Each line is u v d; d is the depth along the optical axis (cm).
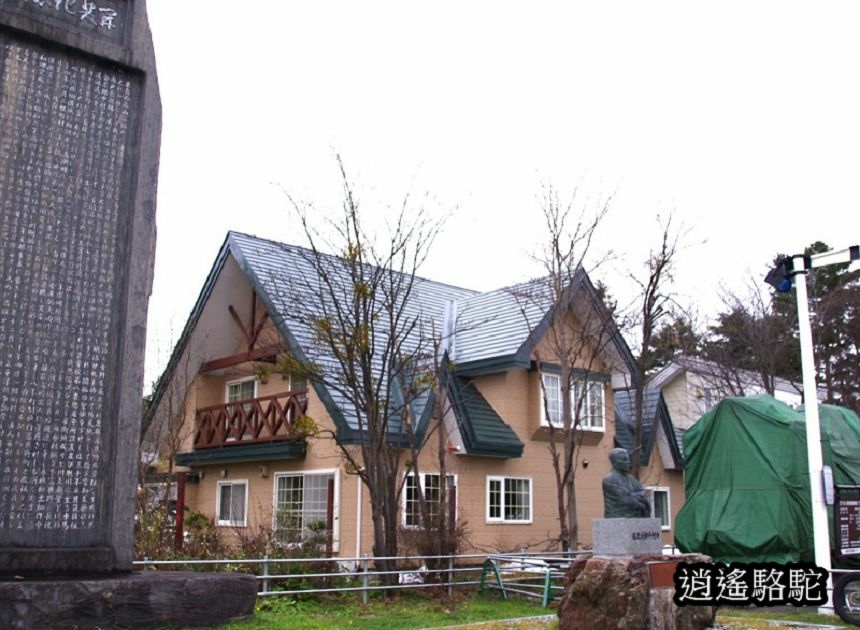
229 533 1703
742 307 2748
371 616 962
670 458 2139
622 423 2056
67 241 721
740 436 1265
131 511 712
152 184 776
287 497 1633
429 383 1316
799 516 1179
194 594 702
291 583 1112
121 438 716
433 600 1116
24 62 731
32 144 721
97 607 647
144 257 758
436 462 1554
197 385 1905
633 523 830
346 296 1362
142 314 746
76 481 690
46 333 698
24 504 665
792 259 1161
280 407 1603
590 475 1861
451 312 1962
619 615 743
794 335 2567
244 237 1658
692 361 2372
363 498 1448
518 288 1795
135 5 799
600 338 1636
